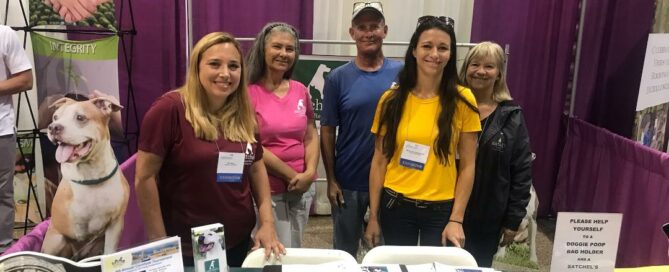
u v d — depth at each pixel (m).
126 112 3.36
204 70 1.43
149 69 3.30
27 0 3.08
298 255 1.45
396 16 3.32
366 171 2.17
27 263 1.01
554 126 3.59
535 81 3.50
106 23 2.77
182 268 1.11
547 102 3.55
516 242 2.57
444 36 1.65
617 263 2.70
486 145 1.91
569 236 1.11
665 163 2.28
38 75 2.84
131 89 3.21
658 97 2.47
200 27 3.23
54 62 2.82
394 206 1.79
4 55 2.46
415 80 1.75
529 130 3.59
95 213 2.01
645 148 2.47
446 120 1.68
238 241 1.60
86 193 1.98
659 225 2.31
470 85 1.98
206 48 1.44
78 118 2.05
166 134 1.44
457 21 3.35
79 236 1.93
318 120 3.23
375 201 1.89
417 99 1.74
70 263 1.03
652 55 2.29
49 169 2.91
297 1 3.27
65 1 2.70
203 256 1.14
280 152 2.06
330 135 2.26
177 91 1.50
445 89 1.71
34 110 3.20
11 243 2.64
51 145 2.88
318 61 3.16
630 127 3.02
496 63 1.93
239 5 3.23
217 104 1.51
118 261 1.03
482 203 1.96
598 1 3.30
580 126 3.31
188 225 1.51
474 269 1.32
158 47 3.27
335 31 3.35
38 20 2.71
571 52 3.47
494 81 1.97
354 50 3.39
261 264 1.43
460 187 1.77
